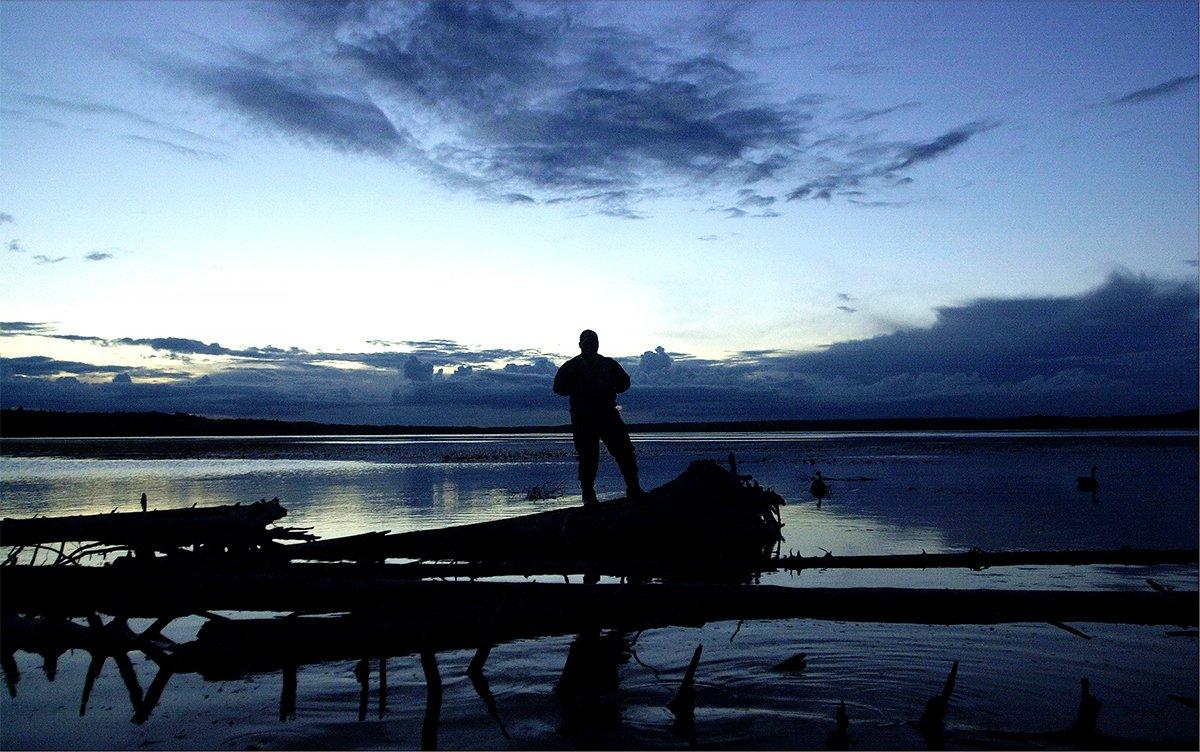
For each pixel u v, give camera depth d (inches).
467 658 358.3
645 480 1330.0
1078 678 315.0
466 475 1596.9
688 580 356.2
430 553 363.9
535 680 325.7
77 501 1031.6
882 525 754.8
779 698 298.4
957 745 256.1
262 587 261.3
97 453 3152.1
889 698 297.3
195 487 1288.1
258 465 2096.5
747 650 356.5
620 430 393.1
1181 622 236.2
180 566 309.4
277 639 243.9
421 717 287.0
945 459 2166.6
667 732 269.3
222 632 245.9
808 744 257.9
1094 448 2938.0
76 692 320.2
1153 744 253.4
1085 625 389.4
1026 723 272.2
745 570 370.3
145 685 327.9
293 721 285.0
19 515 869.8
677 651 355.6
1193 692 298.5
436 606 254.1
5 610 265.0
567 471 1710.1
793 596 249.4
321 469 1875.0
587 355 400.8
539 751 257.4
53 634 270.5
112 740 270.5
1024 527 728.3
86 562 519.8
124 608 264.1
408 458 2571.4
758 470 1707.7
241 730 276.8
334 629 245.6
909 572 532.1
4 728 280.5
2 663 309.1
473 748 259.8
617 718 280.7
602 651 319.0
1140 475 1443.2
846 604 246.1
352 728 278.1
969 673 323.3
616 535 357.4
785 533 705.6
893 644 362.6
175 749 260.8
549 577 521.3
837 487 1232.2
